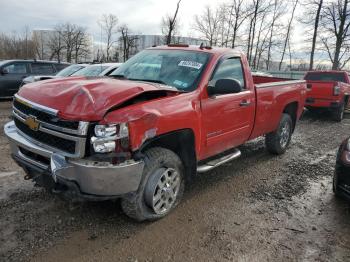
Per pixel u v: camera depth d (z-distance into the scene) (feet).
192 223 12.66
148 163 11.55
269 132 20.45
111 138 10.02
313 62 100.83
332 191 16.52
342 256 11.18
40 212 12.73
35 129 10.98
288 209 14.35
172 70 14.44
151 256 10.59
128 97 10.70
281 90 20.01
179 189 13.17
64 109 10.29
